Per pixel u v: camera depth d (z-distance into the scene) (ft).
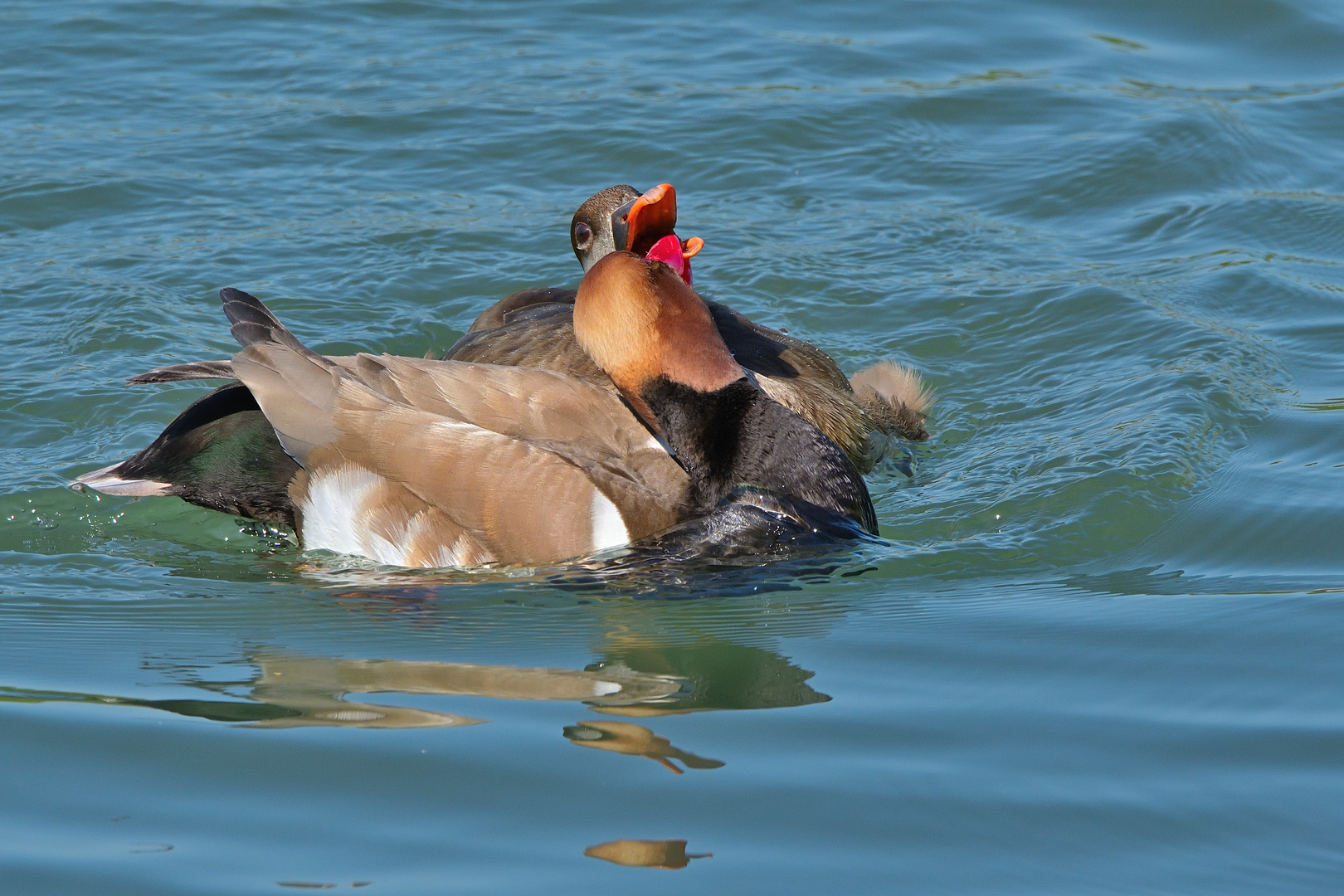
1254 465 33.53
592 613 27.84
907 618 27.43
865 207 50.16
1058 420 37.27
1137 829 19.76
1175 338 40.42
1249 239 47.26
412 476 29.63
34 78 56.39
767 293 44.78
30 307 42.32
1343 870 18.85
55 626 27.17
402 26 62.28
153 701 23.43
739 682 24.41
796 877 18.53
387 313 43.16
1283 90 57.41
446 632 26.81
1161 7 63.98
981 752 21.84
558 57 59.72
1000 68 59.26
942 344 42.19
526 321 35.47
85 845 19.21
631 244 33.24
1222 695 23.59
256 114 54.60
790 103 56.08
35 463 34.94
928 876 18.65
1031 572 29.84
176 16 61.77
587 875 18.53
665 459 30.55
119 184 49.32
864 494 31.65
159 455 31.42
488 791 20.56
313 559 30.83
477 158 52.44
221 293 32.12
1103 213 49.65
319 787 20.65
